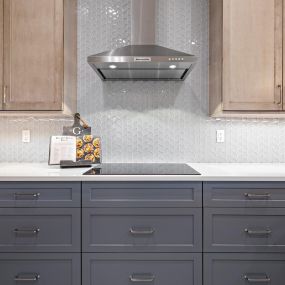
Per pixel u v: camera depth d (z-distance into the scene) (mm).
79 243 1725
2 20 2062
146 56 1938
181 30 2424
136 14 2162
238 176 1725
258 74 2068
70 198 1729
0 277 1741
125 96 2441
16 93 2072
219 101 2121
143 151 2445
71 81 2297
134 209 1729
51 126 2445
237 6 2066
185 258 1729
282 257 1742
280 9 2064
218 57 2154
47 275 1733
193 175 1725
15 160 2443
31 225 1735
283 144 2432
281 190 1743
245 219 1742
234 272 1738
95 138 2312
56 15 2062
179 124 2439
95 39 2422
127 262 1732
